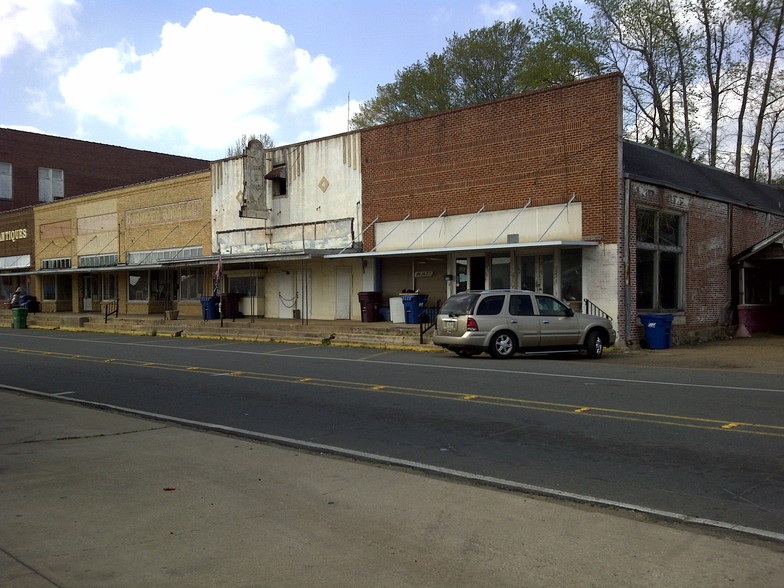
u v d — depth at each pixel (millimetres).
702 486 6480
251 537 5219
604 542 5098
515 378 13461
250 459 7707
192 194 33500
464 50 44562
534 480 6820
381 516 5719
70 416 10438
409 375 14195
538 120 21391
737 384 12453
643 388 12008
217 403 11523
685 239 22422
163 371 15773
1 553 4875
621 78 19688
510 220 21969
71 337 27656
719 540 5145
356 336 22016
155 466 7395
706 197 23312
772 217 27562
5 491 6426
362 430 9234
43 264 43531
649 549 4949
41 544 5055
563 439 8414
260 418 10203
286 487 6582
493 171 22500
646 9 35844
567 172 20703
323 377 14211
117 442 8609
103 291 39375
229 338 25688
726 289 24516
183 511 5840
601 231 19891
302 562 4738
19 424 9789
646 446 7965
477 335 16953
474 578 4484
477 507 5949
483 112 22797
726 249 24578
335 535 5270
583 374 13969
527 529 5395
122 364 17344
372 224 25969
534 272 21453
